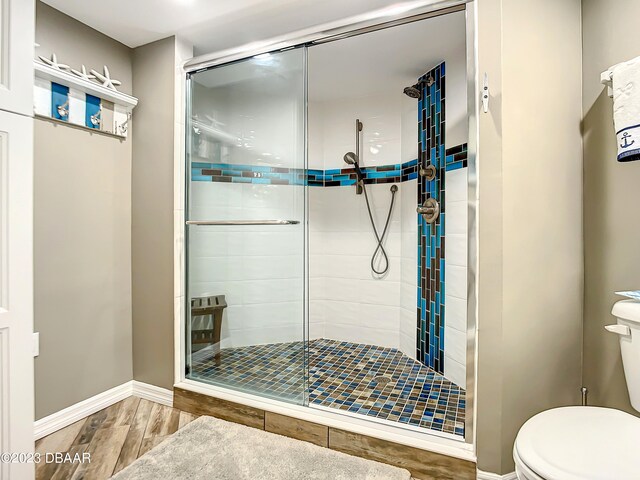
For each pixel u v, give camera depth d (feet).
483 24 4.68
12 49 4.22
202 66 6.73
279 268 6.35
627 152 4.01
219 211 6.73
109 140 6.80
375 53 7.45
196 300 6.90
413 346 8.89
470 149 4.78
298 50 6.11
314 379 7.57
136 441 5.64
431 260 8.11
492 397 4.64
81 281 6.35
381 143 9.68
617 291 4.62
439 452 4.77
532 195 4.74
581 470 2.94
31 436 4.39
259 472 4.82
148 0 5.73
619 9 4.54
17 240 4.28
